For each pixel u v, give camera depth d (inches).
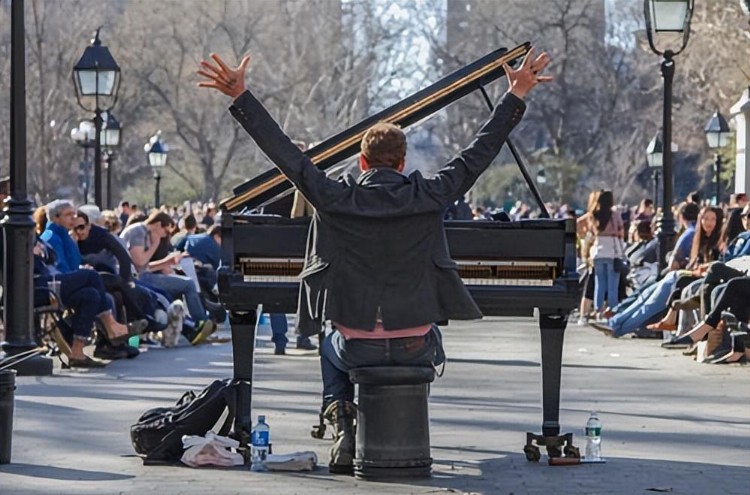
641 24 5895.7
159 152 3041.3
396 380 682.8
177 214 3609.7
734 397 1008.9
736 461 744.3
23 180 1150.3
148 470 717.3
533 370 1218.6
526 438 763.4
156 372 1190.9
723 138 2810.0
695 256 1448.1
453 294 674.8
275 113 6250.0
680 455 762.8
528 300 719.1
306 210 899.4
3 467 726.5
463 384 1103.0
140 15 5999.0
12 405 741.3
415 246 669.3
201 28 6063.0
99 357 1301.7
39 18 5049.2
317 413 924.6
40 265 1202.6
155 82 6053.2
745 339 1220.5
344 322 669.9
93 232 1348.4
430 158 6176.2
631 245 2145.7
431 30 6653.5
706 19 3796.8
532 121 5866.1
